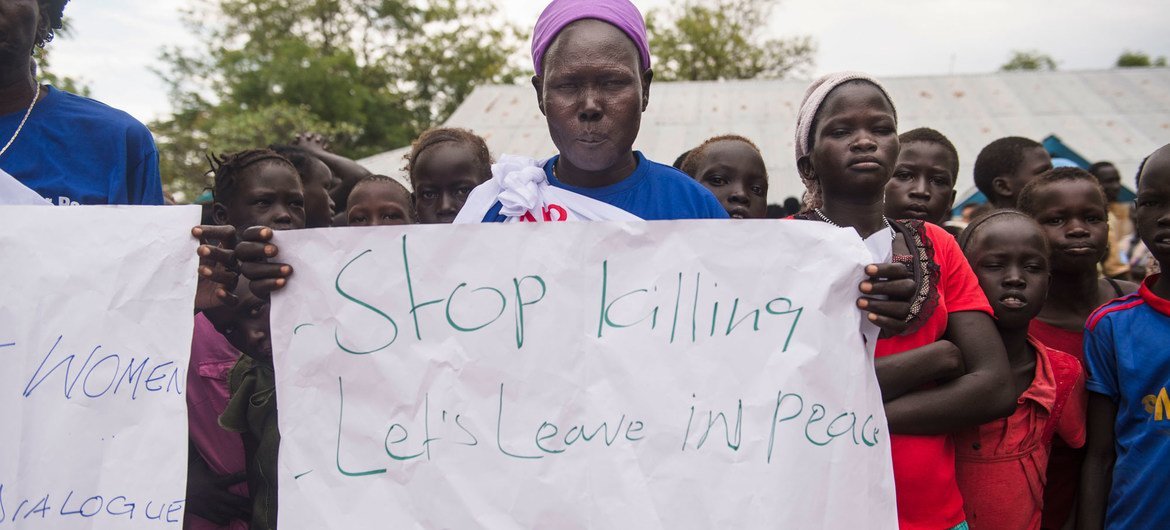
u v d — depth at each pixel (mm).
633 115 2373
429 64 45000
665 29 42625
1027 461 2785
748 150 4074
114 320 2254
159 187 3074
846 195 2600
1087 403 3029
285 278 2283
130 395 2240
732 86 20656
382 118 39562
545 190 2523
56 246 2266
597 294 2244
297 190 3344
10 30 2654
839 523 2162
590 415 2207
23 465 2188
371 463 2232
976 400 2414
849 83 2639
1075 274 3500
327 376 2273
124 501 2201
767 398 2197
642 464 2182
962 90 19172
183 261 2289
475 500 2195
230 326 2668
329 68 37375
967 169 15500
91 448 2211
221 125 28094
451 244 2268
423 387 2242
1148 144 16422
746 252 2234
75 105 2949
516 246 2260
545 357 2230
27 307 2234
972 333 2514
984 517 2752
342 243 2279
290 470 2242
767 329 2219
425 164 3699
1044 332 3457
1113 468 2922
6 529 2170
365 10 44344
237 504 2861
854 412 2199
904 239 2600
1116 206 9438
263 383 2689
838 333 2213
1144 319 2871
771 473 2166
